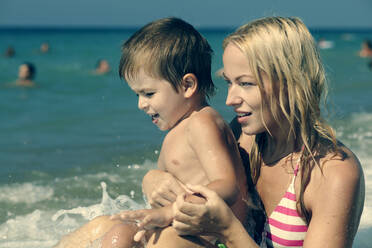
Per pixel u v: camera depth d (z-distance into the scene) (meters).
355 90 11.66
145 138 6.07
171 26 2.40
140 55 2.26
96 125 7.31
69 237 2.27
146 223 1.88
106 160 4.89
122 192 3.79
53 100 10.91
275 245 2.02
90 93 12.18
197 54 2.37
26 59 25.70
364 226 3.04
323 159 1.88
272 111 1.92
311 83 1.93
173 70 2.26
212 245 2.01
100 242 2.08
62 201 3.60
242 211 2.14
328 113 2.01
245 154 2.31
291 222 1.96
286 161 2.03
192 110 2.32
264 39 1.90
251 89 1.92
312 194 1.88
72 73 17.66
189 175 2.21
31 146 5.81
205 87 2.40
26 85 13.52
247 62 1.90
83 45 44.38
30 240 2.89
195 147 2.14
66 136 6.45
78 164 4.76
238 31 2.00
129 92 12.32
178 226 1.86
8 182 4.12
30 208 3.44
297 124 1.98
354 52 33.16
